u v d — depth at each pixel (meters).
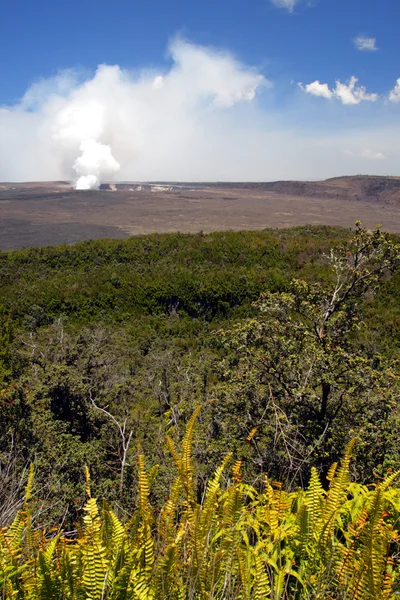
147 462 6.30
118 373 18.28
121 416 13.04
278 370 7.18
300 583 1.52
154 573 1.22
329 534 1.39
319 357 6.63
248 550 1.38
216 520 1.40
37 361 17.06
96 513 1.31
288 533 1.52
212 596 1.18
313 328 7.69
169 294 44.75
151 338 35.28
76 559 1.24
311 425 6.58
